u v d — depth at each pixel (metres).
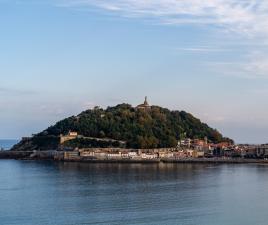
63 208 176.88
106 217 159.50
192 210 171.25
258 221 154.62
